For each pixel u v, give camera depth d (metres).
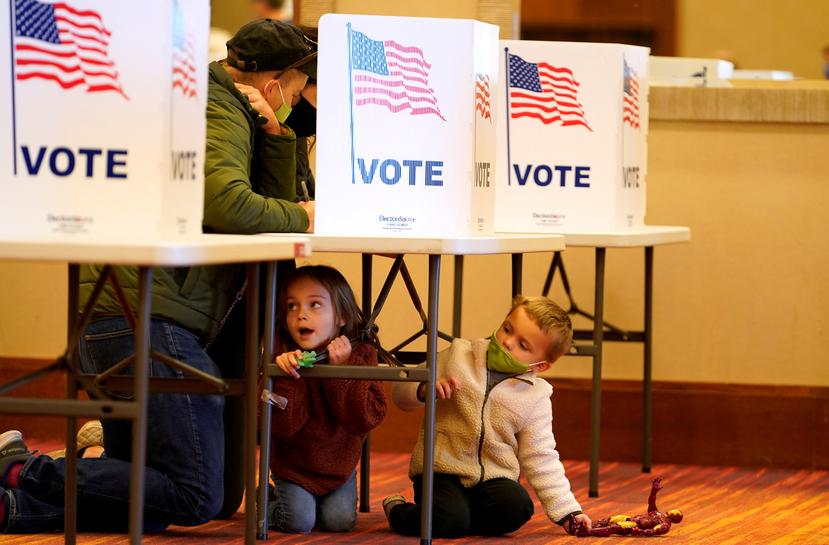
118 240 5.72
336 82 7.88
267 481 8.27
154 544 8.08
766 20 25.70
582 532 8.78
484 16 12.15
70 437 7.32
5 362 12.67
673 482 11.55
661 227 10.87
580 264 12.70
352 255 12.58
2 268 12.68
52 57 5.78
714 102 12.43
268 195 8.86
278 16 17.42
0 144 5.81
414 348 12.62
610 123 9.95
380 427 12.70
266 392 8.02
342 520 8.79
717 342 12.65
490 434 8.76
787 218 12.54
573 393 12.58
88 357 8.35
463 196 7.87
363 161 7.90
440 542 8.53
